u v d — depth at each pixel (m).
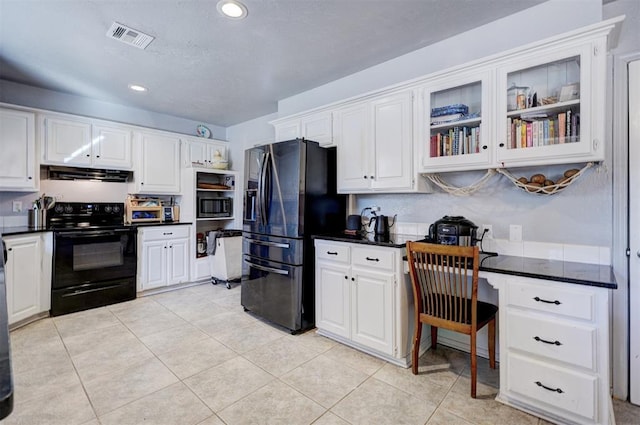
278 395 1.93
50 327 2.93
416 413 1.77
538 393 1.70
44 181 3.55
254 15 2.16
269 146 3.08
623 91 1.92
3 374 0.53
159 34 2.40
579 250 2.04
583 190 2.03
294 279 2.82
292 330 2.82
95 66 2.95
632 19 1.91
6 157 3.09
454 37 2.47
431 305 2.09
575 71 1.85
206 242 4.61
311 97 3.54
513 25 2.20
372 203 3.09
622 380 1.95
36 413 1.74
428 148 2.39
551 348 1.65
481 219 2.42
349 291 2.54
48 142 3.42
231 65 2.93
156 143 4.29
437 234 2.33
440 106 2.41
